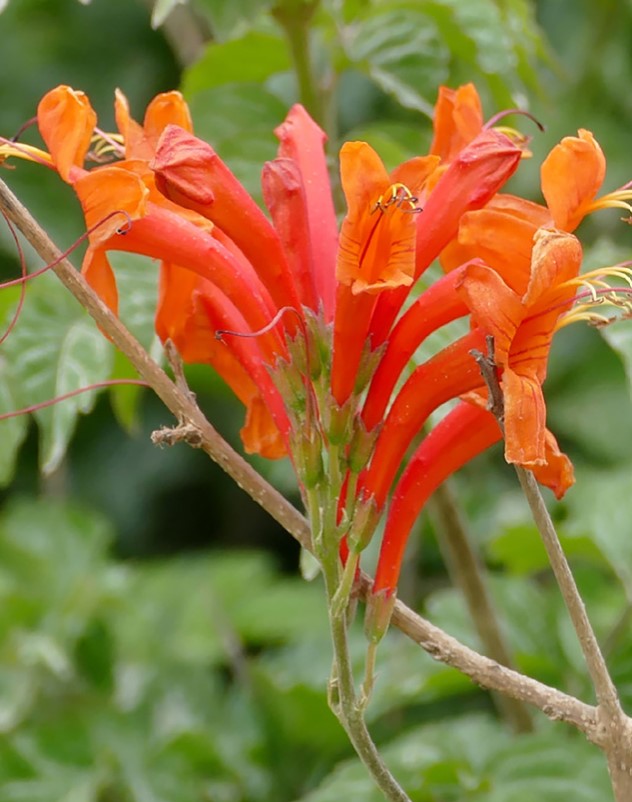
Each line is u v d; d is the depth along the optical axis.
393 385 0.69
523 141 0.73
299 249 0.69
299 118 0.72
